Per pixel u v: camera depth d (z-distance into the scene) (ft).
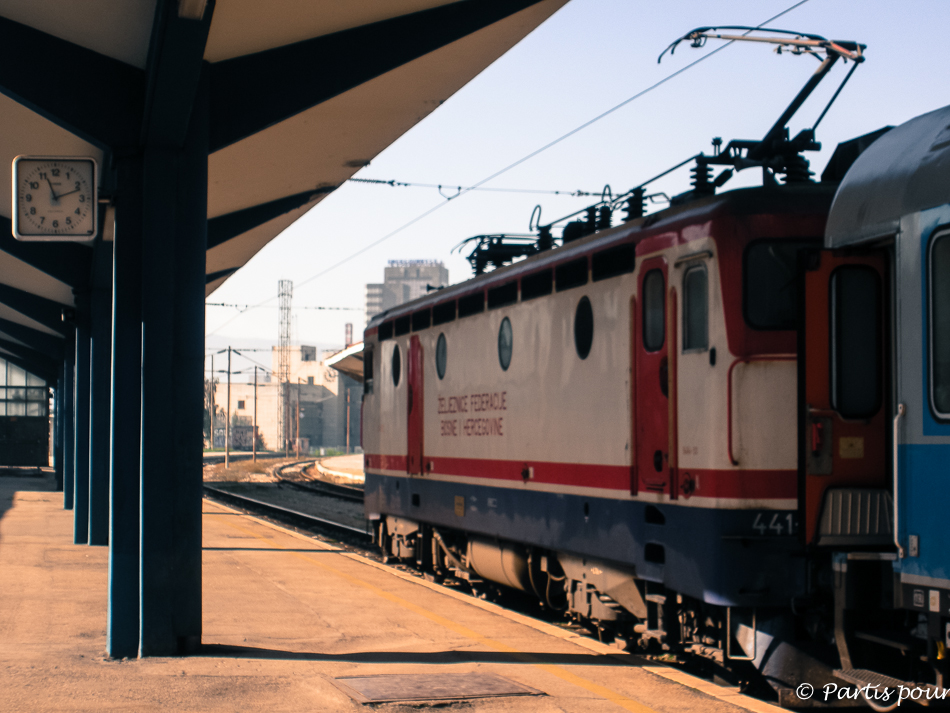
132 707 21.52
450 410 42.06
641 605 28.86
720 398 24.67
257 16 26.22
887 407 23.03
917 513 19.72
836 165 27.94
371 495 53.06
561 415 32.48
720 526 24.30
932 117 21.30
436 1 28.48
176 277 27.40
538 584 36.11
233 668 25.41
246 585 40.29
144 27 24.45
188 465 27.32
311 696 22.70
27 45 26.63
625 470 28.58
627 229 29.48
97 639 29.12
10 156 38.50
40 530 63.10
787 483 24.36
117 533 27.27
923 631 20.44
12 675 24.25
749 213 25.02
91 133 27.20
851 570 22.48
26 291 72.18
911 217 20.35
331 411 441.27
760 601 24.08
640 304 28.12
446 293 43.39
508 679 24.79
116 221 27.78
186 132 27.02
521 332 35.58
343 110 33.91
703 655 26.48
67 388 82.02
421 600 37.47
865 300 22.95
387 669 25.72
